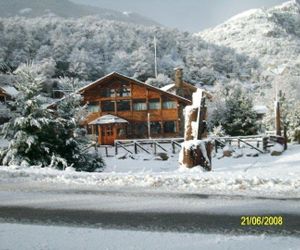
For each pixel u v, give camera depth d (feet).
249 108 145.69
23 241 18.37
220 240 18.08
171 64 379.55
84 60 325.83
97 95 153.48
